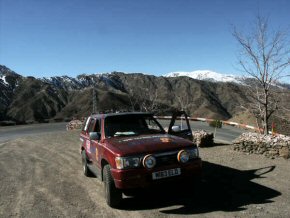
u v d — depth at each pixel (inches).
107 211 184.7
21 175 294.0
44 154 419.2
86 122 284.4
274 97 403.9
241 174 250.7
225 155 332.2
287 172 248.7
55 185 251.6
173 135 230.1
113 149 186.7
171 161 182.1
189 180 190.9
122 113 236.8
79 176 278.5
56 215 183.8
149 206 187.6
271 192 200.7
